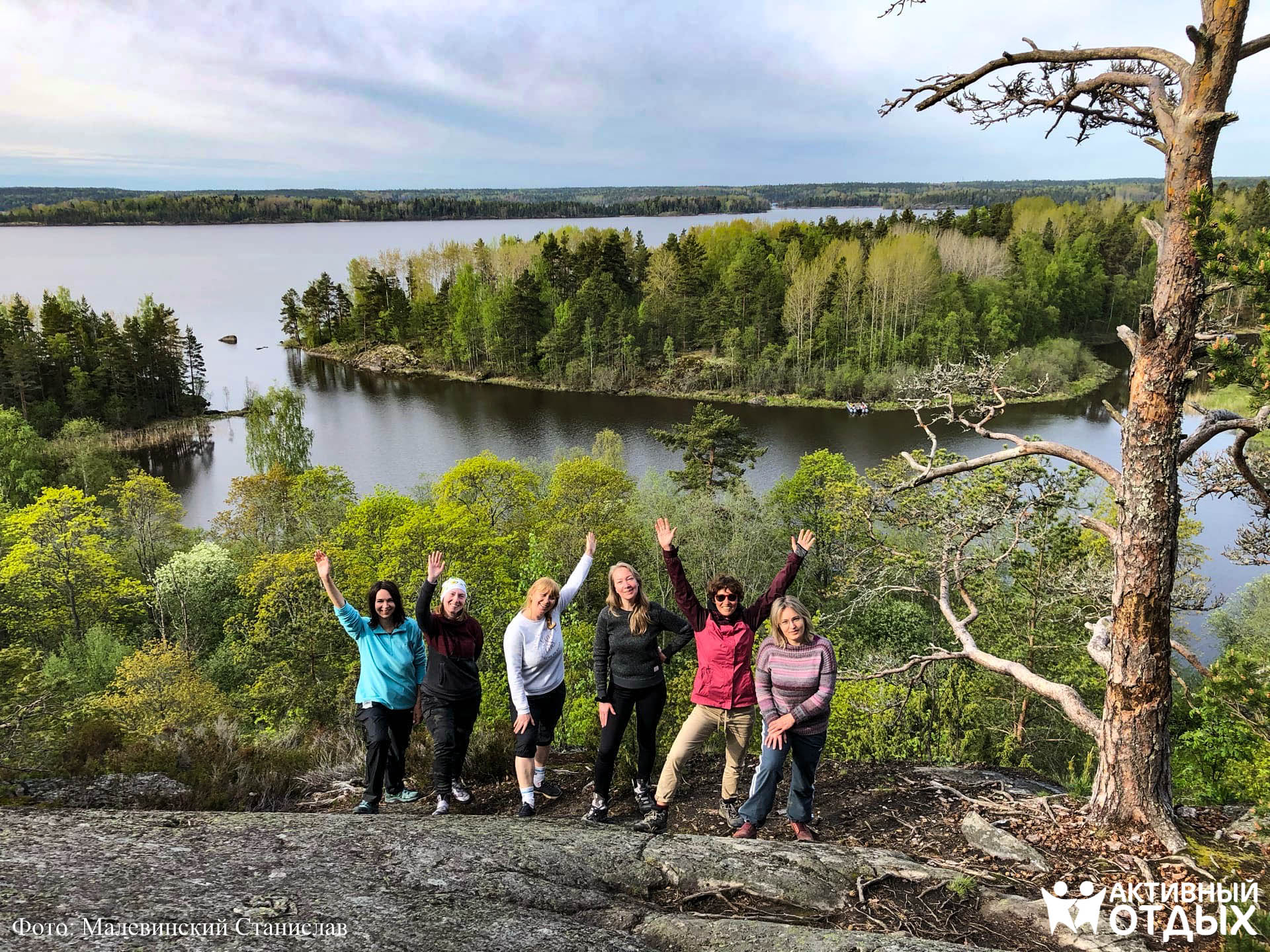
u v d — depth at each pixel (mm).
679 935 3516
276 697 30797
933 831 5242
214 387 110625
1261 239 4562
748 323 107562
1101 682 19312
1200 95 4852
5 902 3031
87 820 4160
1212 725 9906
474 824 4578
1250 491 7121
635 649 5105
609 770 5148
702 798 5801
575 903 3715
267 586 33750
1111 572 9492
